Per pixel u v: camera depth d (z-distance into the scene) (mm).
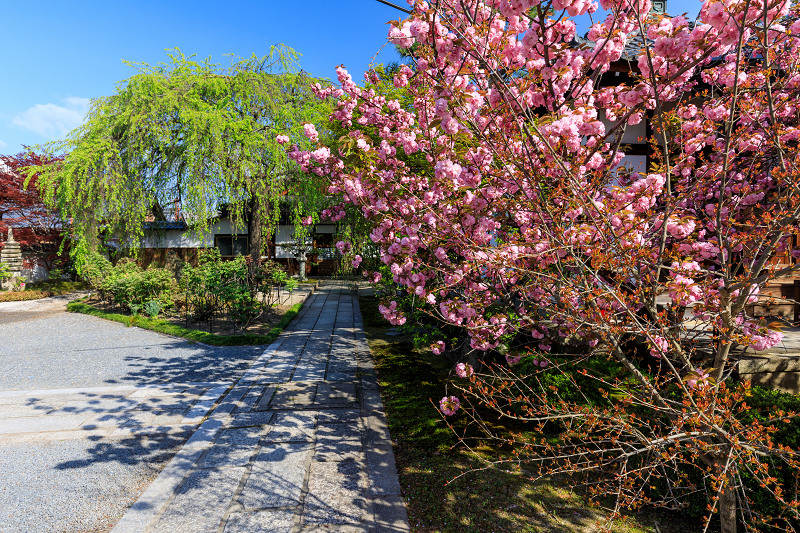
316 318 11500
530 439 4121
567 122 2443
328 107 8477
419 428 4449
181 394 5680
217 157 12773
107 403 5383
